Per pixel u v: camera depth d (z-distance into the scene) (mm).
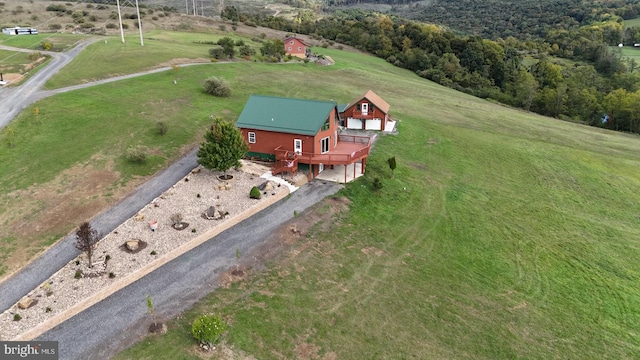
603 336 24312
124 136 40750
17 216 28219
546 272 29703
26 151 36250
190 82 60219
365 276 26625
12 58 63344
